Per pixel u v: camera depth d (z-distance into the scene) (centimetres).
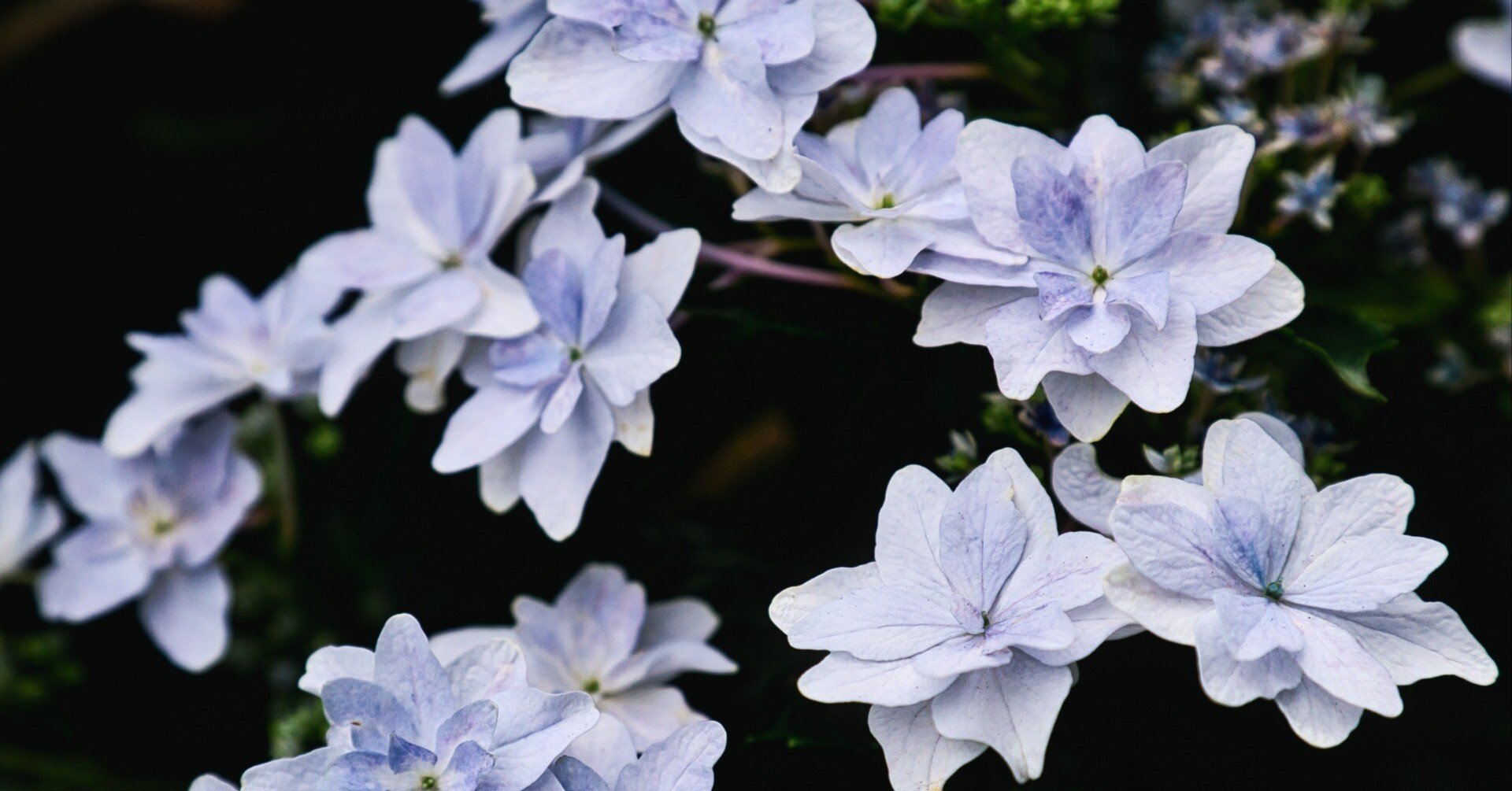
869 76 54
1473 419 57
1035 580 47
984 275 48
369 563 59
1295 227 55
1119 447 52
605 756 48
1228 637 45
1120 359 47
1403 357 56
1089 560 46
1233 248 47
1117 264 48
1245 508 46
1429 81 59
